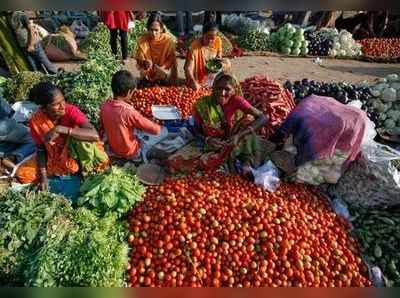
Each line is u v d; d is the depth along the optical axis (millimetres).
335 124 3715
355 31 11078
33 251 3109
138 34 9344
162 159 4684
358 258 3457
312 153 3834
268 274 3152
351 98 5707
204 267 3152
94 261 2939
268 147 4277
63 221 3252
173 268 3123
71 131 3955
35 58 7387
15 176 4242
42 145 4105
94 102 5398
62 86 5836
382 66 9305
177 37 10250
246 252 3234
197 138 4840
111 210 3562
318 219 3705
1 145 4746
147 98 5551
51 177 4273
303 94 5617
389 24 11312
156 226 3367
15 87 5895
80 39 10148
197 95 5648
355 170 3896
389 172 3688
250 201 3643
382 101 5797
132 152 4531
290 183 4148
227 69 6500
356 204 3986
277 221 3451
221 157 4312
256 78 5340
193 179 4000
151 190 3846
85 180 3969
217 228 3330
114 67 6523
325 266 3273
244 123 4355
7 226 3131
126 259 3145
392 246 3557
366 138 3977
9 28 7141
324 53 9836
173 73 6922
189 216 3389
